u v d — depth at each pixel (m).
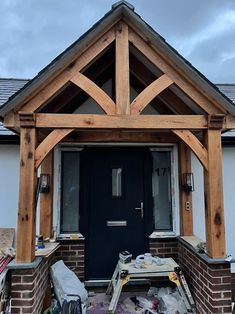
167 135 5.13
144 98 3.76
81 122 3.67
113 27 3.78
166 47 3.66
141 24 3.64
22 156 3.58
